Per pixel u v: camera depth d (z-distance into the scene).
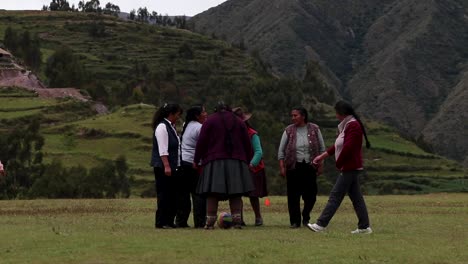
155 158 17.55
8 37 168.62
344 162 16.09
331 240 14.31
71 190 62.94
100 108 129.88
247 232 15.87
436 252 12.56
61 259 11.61
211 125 16.58
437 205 27.70
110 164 76.06
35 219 20.00
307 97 147.75
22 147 74.50
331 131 139.12
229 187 16.42
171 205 17.56
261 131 100.44
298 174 18.16
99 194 65.31
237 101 130.88
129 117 116.06
